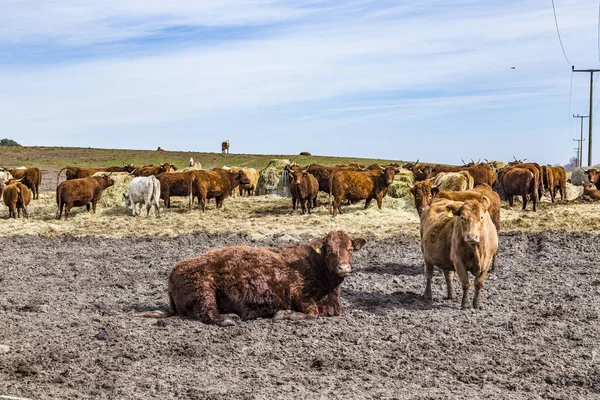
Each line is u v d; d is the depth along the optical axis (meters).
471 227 10.09
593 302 11.24
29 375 7.67
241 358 8.36
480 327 9.71
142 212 28.14
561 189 33.53
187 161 91.75
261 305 9.94
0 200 32.97
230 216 26.83
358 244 10.14
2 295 12.12
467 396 7.09
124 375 7.69
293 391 7.20
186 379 7.57
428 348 8.79
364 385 7.41
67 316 10.52
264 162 92.31
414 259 15.84
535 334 9.35
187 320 9.91
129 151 103.56
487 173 32.66
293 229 21.88
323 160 96.88
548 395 7.11
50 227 23.44
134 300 11.73
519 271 14.05
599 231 19.66
